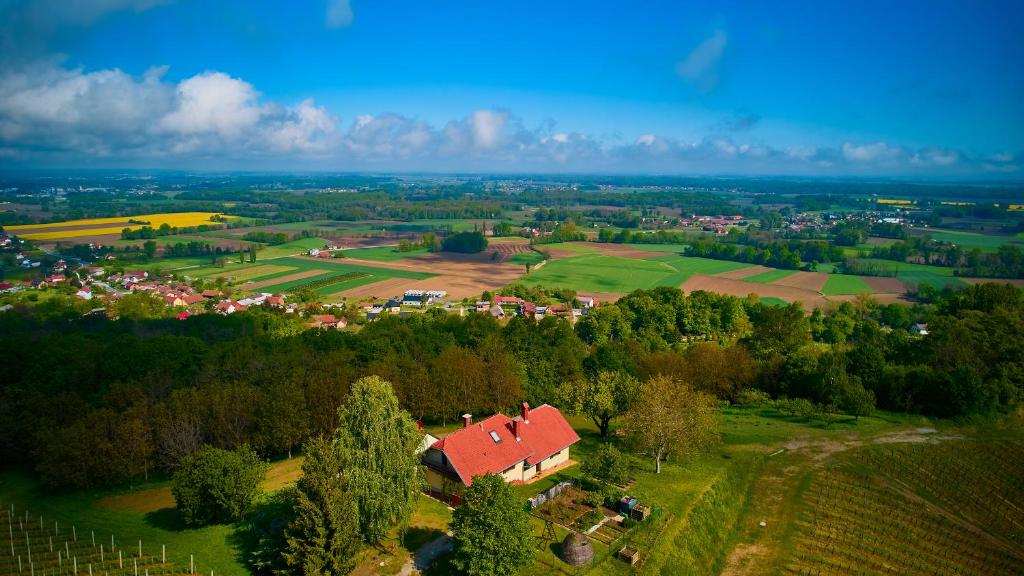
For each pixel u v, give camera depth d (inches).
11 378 4212.6
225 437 3302.2
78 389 4052.7
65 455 2950.3
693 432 3024.1
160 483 3181.6
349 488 2180.1
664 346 6417.3
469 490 2156.7
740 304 7578.7
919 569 2389.3
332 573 2098.9
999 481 3026.6
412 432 2330.2
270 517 2536.9
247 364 4195.4
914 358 4473.4
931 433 3580.2
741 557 2479.1
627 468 2856.8
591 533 2436.0
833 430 3659.0
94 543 2444.6
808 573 2370.8
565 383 3850.9
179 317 6860.2
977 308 5162.4
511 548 2042.3
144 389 3754.9
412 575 2145.7
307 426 3410.4
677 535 2461.9
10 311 6820.9
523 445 2942.9
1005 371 4013.3
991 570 2383.1
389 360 4163.4
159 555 2335.1
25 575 2212.1
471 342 5310.0
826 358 4328.3
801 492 2940.5
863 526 2664.9
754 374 4530.0
